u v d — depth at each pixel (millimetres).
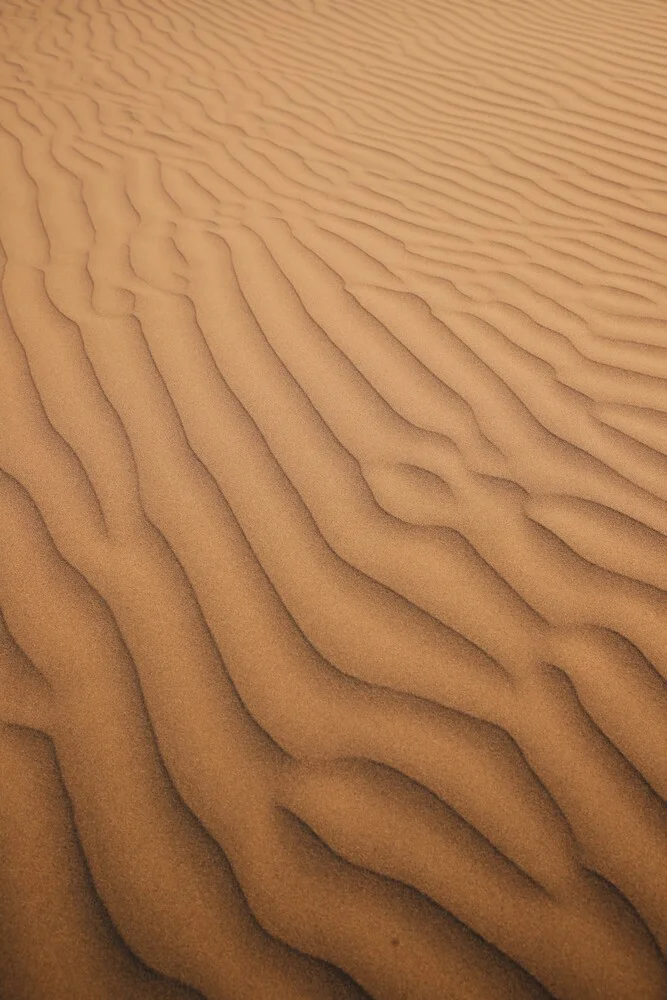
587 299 1104
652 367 960
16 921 511
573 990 488
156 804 564
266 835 551
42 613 676
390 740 599
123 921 513
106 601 687
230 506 776
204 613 680
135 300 1082
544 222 1344
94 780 575
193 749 593
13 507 768
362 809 563
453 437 858
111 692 624
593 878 532
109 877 530
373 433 863
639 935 508
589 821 556
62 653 648
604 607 683
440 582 707
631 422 875
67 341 994
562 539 742
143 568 714
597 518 761
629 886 528
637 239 1285
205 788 573
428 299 1096
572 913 517
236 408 894
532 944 504
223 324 1033
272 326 1031
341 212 1360
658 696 621
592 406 898
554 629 667
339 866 537
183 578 708
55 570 711
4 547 729
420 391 921
